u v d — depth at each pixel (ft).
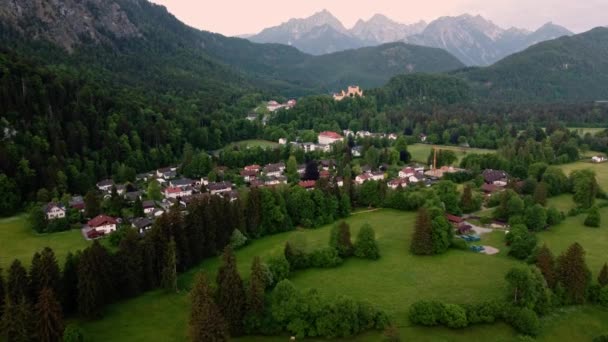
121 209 585.22
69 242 492.13
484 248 484.33
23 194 611.47
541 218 520.42
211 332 281.54
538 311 345.72
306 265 438.81
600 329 331.98
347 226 467.11
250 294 331.77
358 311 334.03
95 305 345.31
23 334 281.95
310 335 324.80
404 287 396.98
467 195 607.37
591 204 606.96
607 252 463.83
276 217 534.37
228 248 376.48
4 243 487.20
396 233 534.78
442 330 332.19
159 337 322.55
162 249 406.21
